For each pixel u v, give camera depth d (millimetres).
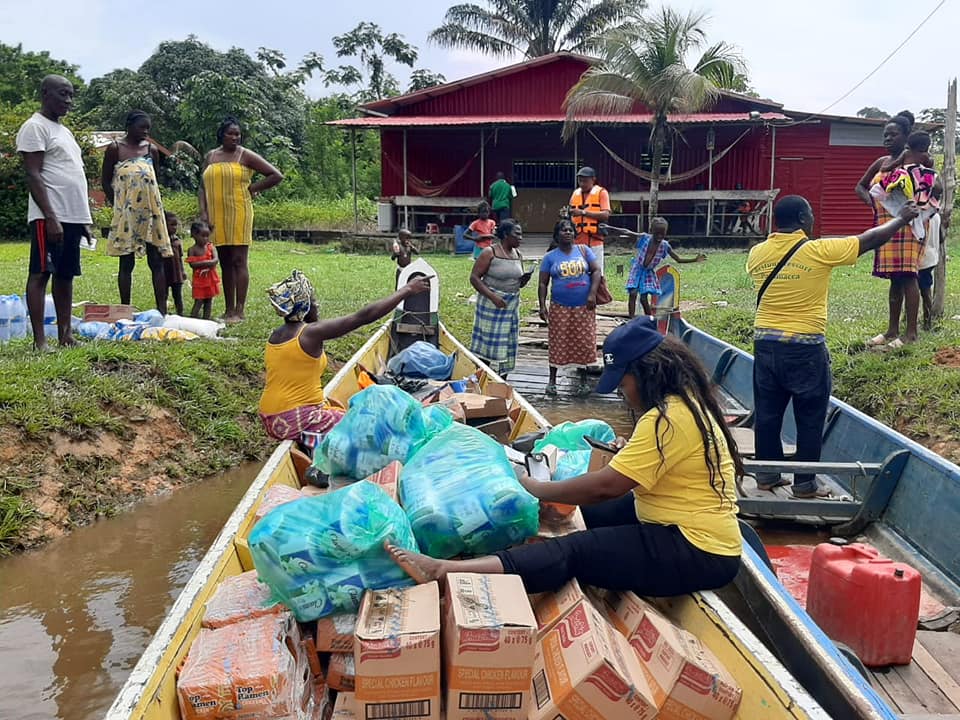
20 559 5324
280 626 2812
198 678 2549
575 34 33219
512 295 8484
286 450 4645
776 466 5070
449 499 3201
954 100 8789
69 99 7375
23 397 6324
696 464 3062
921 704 3430
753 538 4004
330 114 44562
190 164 35125
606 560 3062
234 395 8000
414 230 25188
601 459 3590
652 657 2801
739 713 2670
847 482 5828
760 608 3184
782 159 23609
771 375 5359
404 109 25391
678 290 10562
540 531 3496
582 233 13391
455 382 6332
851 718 2484
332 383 5820
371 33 51812
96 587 4977
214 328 9484
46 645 4324
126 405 6902
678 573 3070
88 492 6086
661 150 21109
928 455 4844
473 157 23500
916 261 8211
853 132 23375
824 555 3850
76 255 7719
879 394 7441
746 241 22688
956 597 4355
